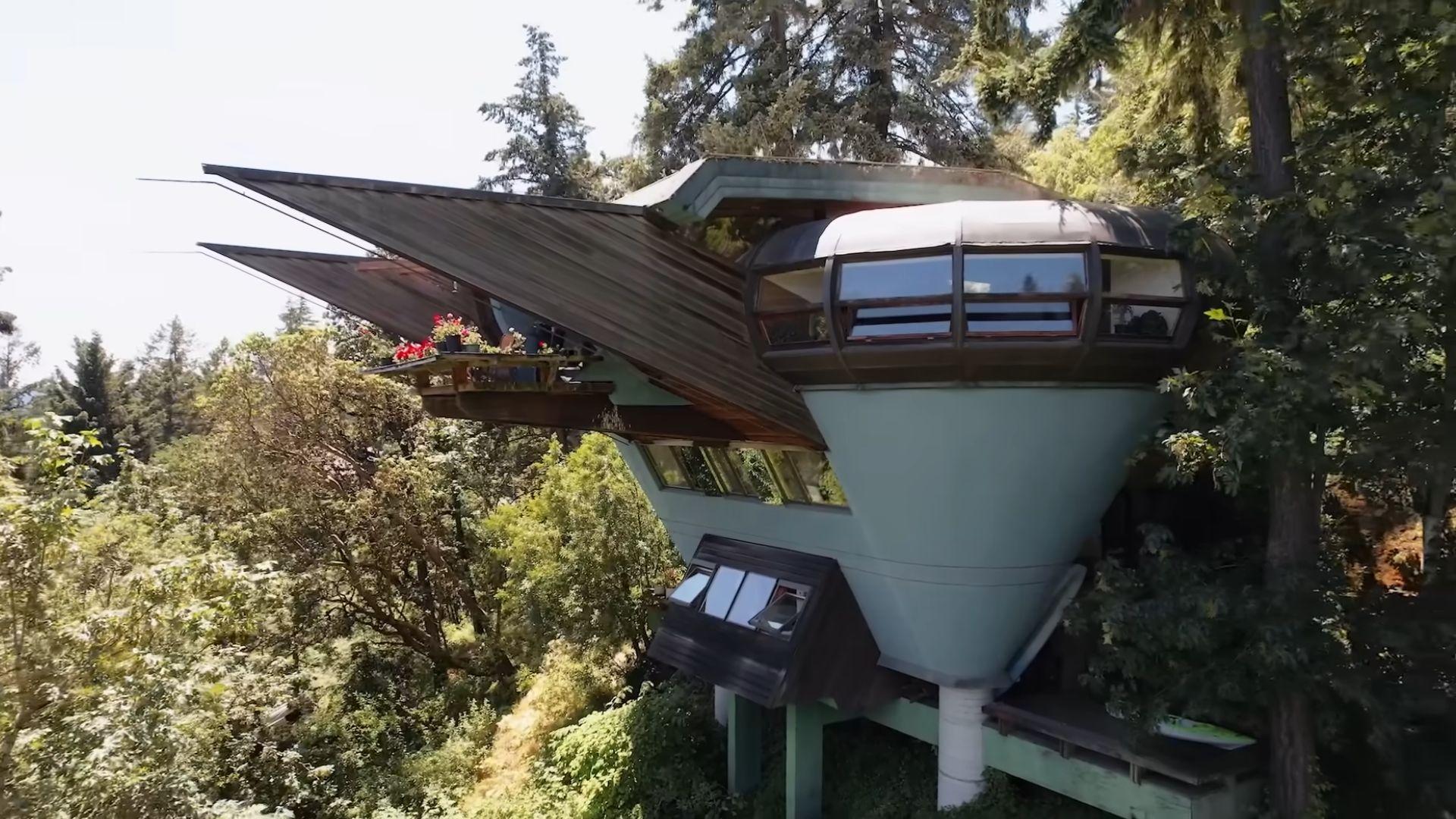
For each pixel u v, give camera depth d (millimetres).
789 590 12039
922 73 21391
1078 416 9164
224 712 13461
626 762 15055
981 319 8391
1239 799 8547
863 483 10109
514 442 27516
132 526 14148
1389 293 7227
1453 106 7859
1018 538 9820
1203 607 7668
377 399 23297
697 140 22938
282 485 22312
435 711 22328
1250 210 7797
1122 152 9648
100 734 9320
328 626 24359
